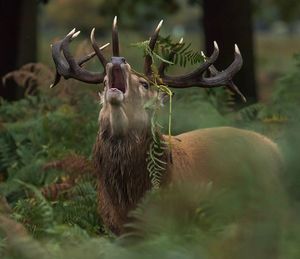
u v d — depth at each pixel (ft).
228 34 76.13
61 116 50.14
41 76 55.72
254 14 108.88
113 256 25.75
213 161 35.42
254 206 26.71
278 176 35.81
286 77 49.03
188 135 38.19
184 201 30.35
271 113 49.60
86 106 51.55
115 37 35.01
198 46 141.69
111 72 33.83
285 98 48.39
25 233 31.94
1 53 77.66
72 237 30.96
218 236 26.12
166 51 37.29
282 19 120.88
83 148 47.70
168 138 36.11
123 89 34.32
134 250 25.55
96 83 37.42
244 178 28.19
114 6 104.47
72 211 38.47
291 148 29.94
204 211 28.25
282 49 192.95
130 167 35.32
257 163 31.12
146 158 35.24
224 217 27.17
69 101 54.19
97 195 38.91
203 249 24.93
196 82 37.40
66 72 37.73
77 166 42.29
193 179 35.91
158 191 31.65
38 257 27.94
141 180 35.45
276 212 26.17
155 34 36.32
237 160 31.63
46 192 41.22
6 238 31.04
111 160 35.53
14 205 42.11
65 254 27.32
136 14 106.83
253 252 24.98
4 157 48.85
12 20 77.97
